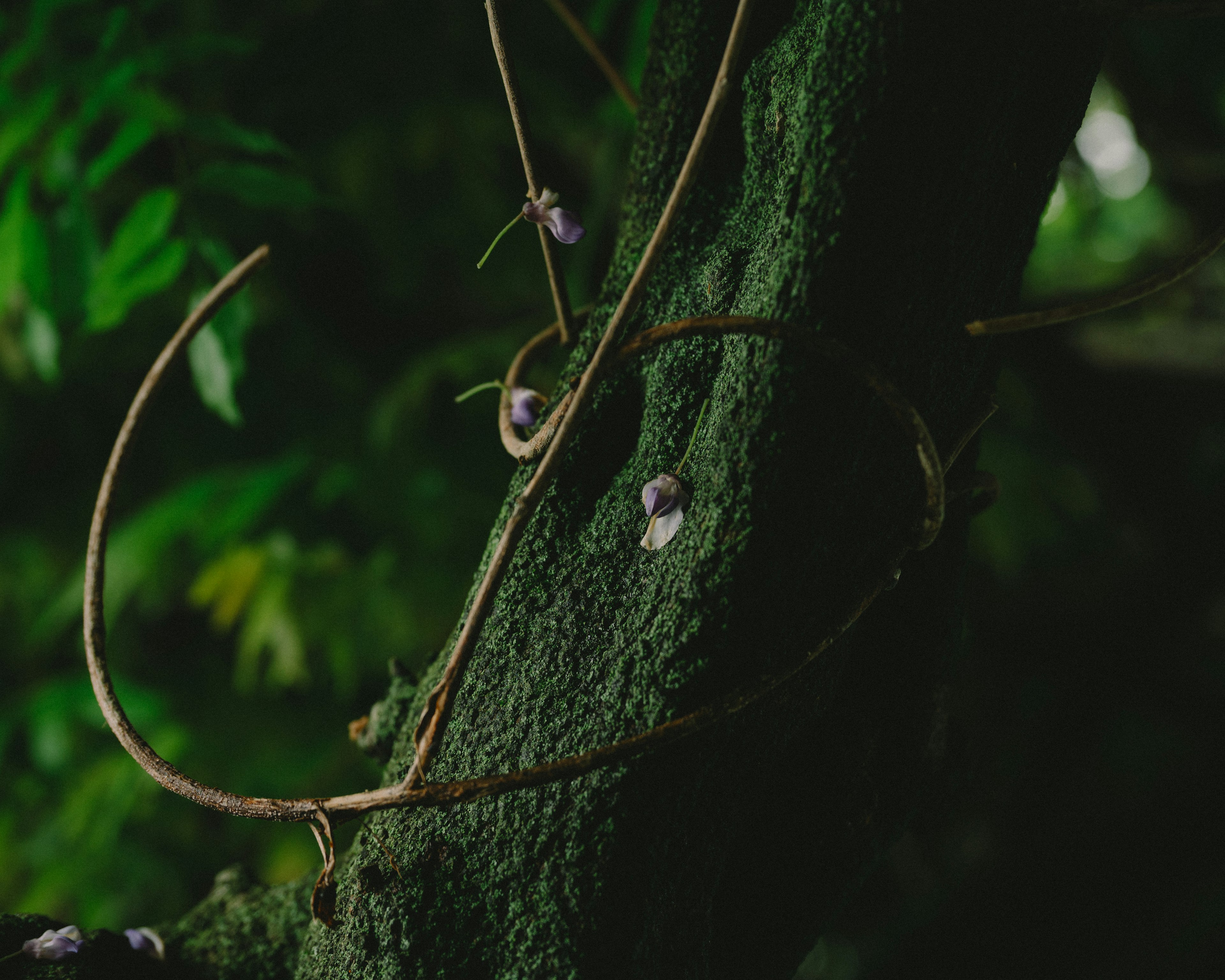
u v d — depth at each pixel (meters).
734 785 0.64
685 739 0.62
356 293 2.06
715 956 0.68
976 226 0.62
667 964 0.64
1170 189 1.62
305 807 0.62
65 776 1.97
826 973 2.25
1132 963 1.58
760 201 0.65
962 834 2.13
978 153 0.60
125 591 1.58
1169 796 1.77
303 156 1.67
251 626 1.67
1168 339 1.80
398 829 0.65
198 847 2.00
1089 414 1.87
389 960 0.63
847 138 0.59
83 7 1.24
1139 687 2.00
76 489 2.07
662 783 0.62
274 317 1.86
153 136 0.98
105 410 2.00
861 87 0.59
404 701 0.72
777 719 0.64
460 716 0.65
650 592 0.63
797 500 0.61
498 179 1.85
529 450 0.67
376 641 1.72
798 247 0.60
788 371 0.60
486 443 1.84
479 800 0.62
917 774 0.72
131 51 1.10
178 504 1.62
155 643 2.17
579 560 0.65
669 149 0.68
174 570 1.92
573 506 0.66
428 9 1.62
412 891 0.64
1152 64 1.58
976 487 0.69
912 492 0.65
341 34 1.60
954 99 0.59
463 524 1.78
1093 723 2.04
